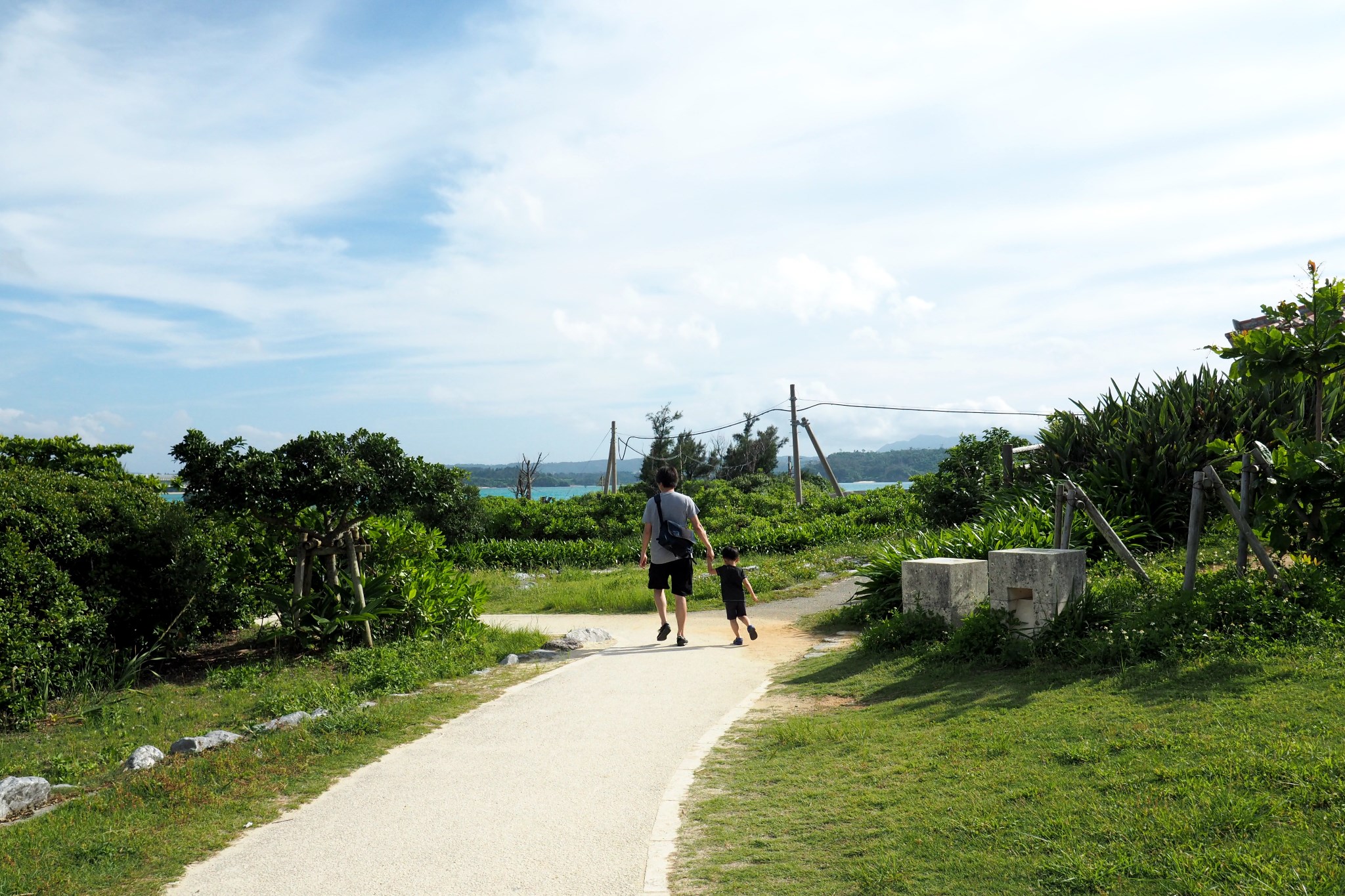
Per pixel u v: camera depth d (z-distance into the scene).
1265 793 3.52
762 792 4.71
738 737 5.90
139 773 5.66
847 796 4.45
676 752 5.70
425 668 8.82
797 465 36.22
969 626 7.27
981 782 4.26
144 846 4.42
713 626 11.45
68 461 12.48
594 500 36.34
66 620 8.05
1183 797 3.62
